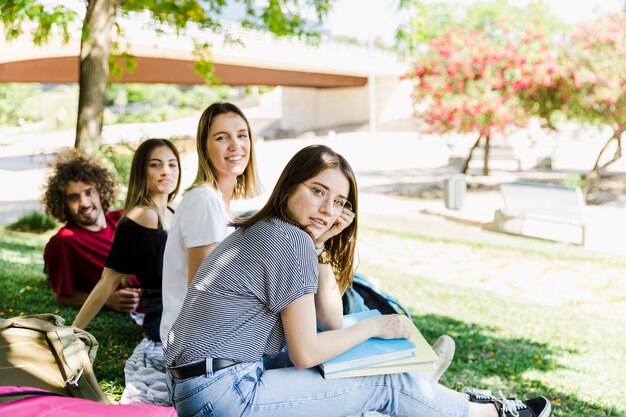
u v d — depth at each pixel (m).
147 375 3.37
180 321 2.47
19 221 10.42
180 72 23.75
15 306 5.02
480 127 16.19
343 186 2.54
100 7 9.03
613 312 7.30
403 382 2.58
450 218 14.01
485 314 6.82
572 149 24.19
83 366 2.43
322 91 48.22
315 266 2.40
